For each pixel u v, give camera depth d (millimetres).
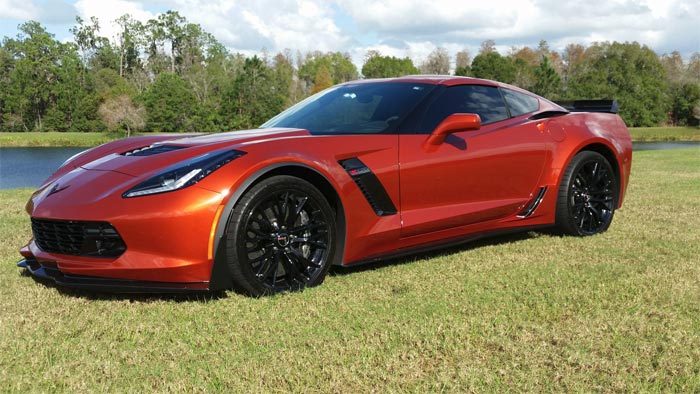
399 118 3438
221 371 1983
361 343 2219
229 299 2770
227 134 3326
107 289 2695
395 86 3764
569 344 2188
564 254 3693
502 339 2240
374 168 3162
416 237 3387
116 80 96312
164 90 77750
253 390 1850
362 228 3133
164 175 2727
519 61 90312
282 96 80000
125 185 2752
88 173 2984
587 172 4293
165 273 2631
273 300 2746
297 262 2926
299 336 2309
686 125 88438
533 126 4031
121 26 113312
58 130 87812
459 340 2232
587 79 86812
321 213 2945
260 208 2773
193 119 77000
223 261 2688
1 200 6648
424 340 2242
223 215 2668
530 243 4043
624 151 4539
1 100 90312
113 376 1978
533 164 3955
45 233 2871
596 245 3953
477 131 3719
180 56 113375
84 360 2104
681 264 3400
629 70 88250
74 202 2756
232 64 98562
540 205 4043
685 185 7645
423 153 3363
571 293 2811
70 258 2768
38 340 2291
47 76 90625
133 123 76250
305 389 1849
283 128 3410
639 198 6312
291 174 2918
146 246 2635
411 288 2945
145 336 2336
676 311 2562
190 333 2354
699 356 2080
